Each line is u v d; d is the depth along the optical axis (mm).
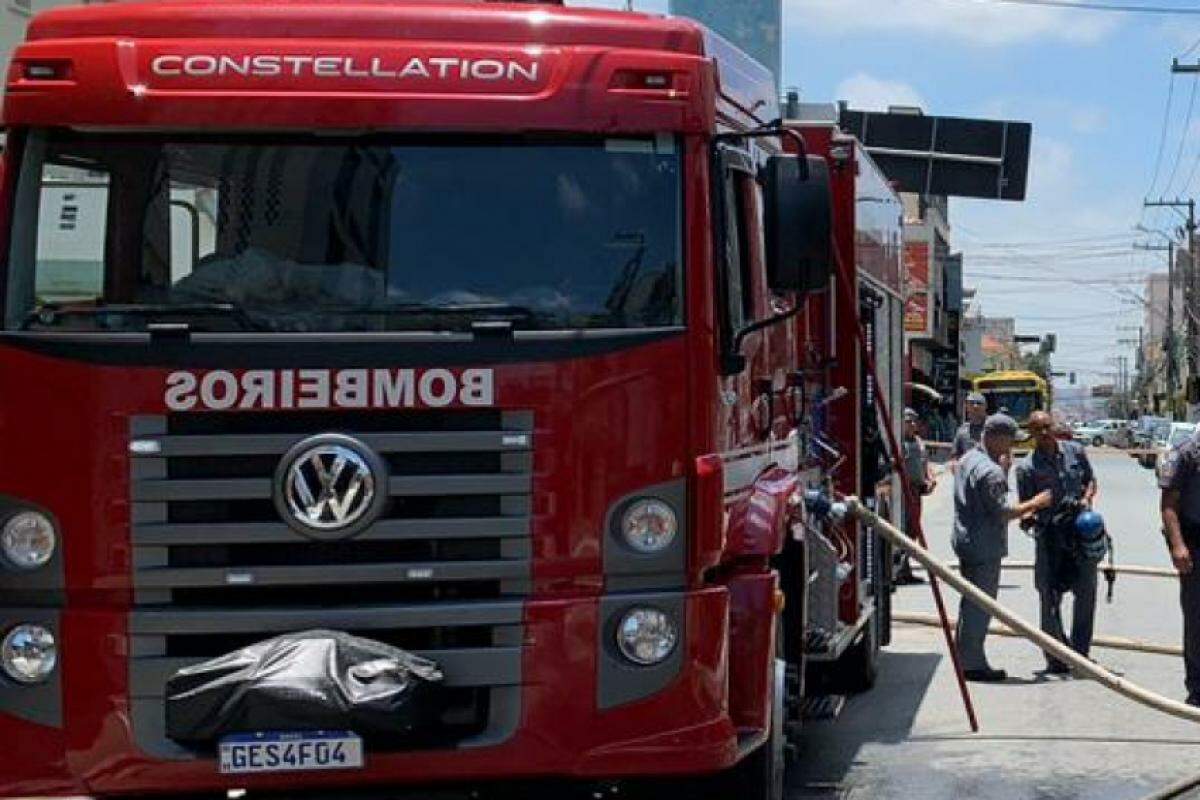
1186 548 10953
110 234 6000
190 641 5789
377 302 5930
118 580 5734
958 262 51875
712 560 5977
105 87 5977
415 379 5781
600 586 5836
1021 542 27234
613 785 6449
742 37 16594
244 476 5754
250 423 5766
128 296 5957
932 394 19750
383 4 6145
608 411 5859
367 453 5727
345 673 5586
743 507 6684
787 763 9328
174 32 6078
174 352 5777
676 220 6051
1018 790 9117
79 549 5742
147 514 5738
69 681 5715
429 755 5691
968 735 10695
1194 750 10180
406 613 5762
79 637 5715
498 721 5773
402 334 5832
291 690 5504
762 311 7172
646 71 6074
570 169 6070
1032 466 13148
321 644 5641
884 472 12602
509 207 6051
